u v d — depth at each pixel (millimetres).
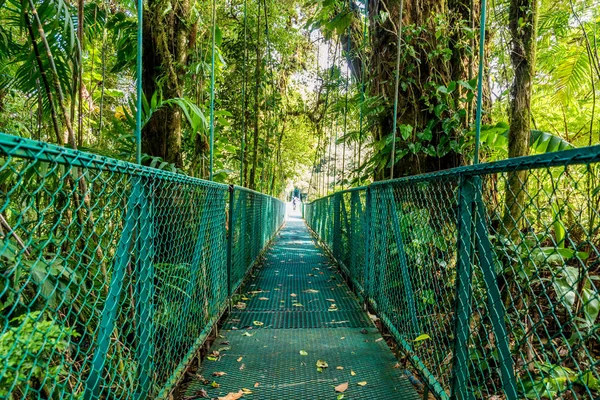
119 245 1196
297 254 7078
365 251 3311
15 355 977
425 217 2043
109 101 5500
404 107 3643
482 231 1344
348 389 2002
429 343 2031
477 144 1626
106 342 1148
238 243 3771
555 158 907
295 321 3127
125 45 3404
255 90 6309
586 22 3148
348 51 5004
